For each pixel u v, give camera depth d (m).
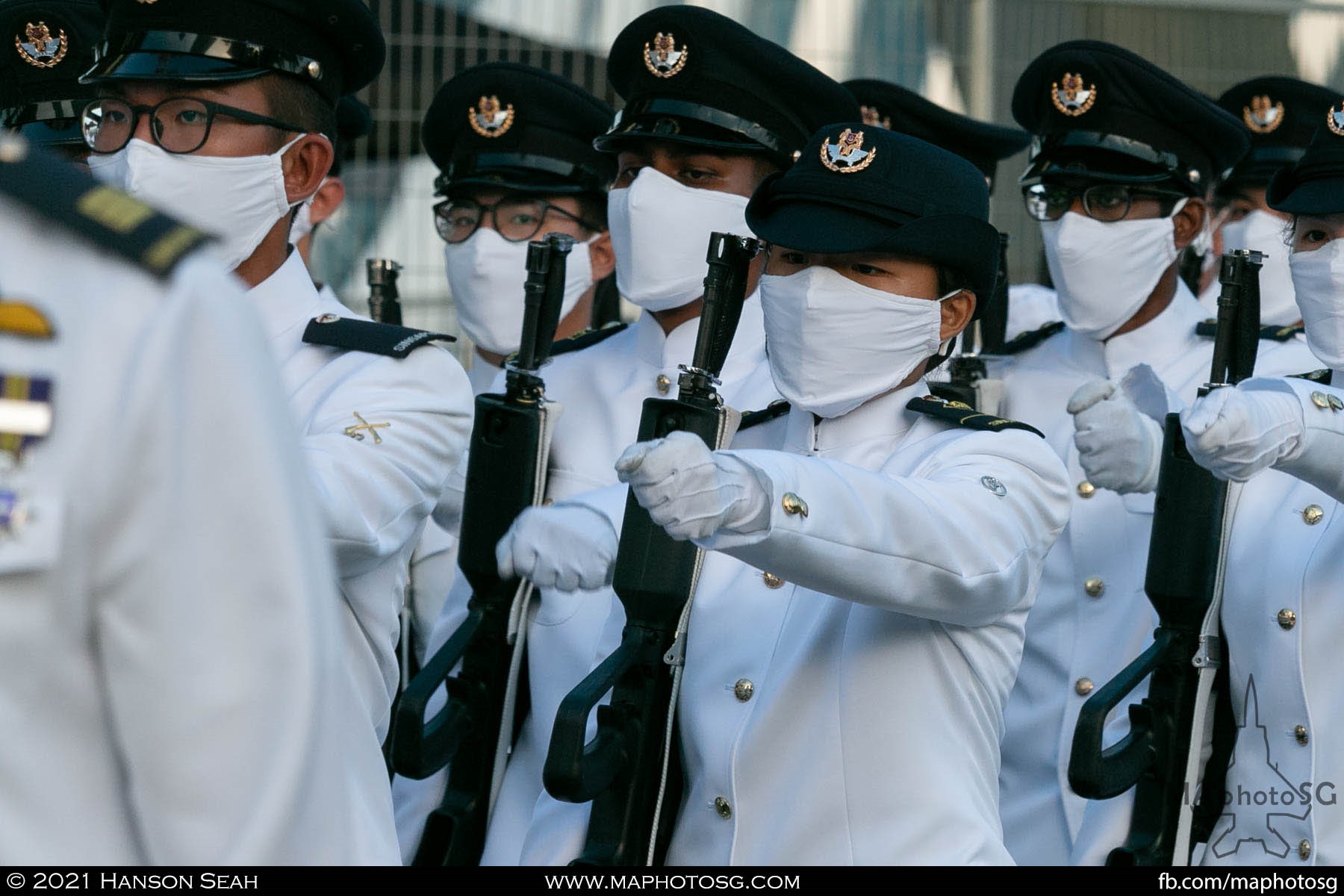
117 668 4.70
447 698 11.69
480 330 15.48
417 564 15.24
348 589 9.96
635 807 9.81
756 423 10.88
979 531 8.81
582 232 15.45
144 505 4.64
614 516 10.09
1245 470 9.72
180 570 4.68
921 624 9.31
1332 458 10.16
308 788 4.89
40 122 13.58
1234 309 10.78
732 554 8.03
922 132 18.23
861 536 8.23
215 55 10.17
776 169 13.05
